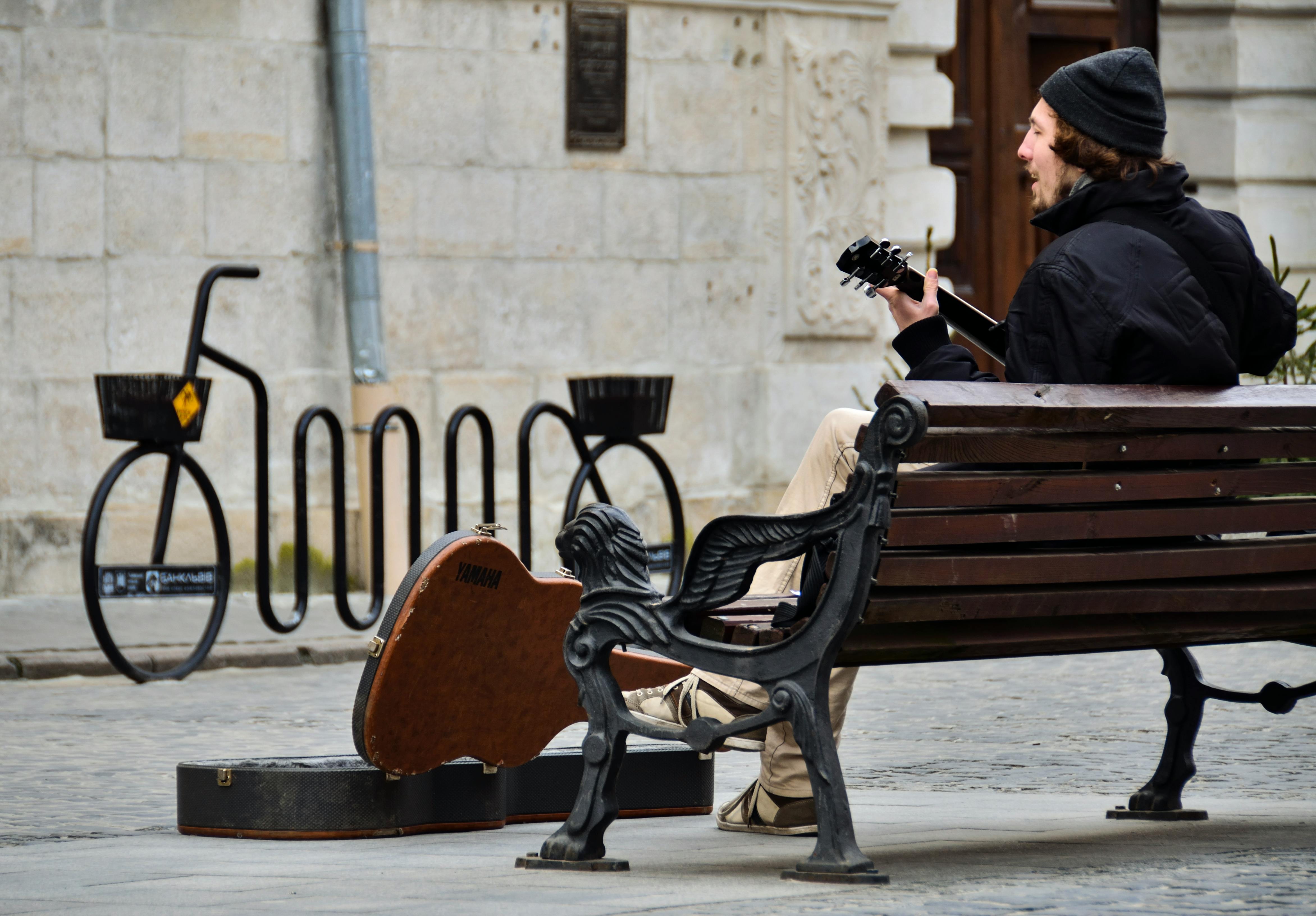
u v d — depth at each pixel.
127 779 9.45
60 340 18.56
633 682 7.26
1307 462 6.91
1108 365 6.43
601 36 21.20
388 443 19.48
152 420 14.18
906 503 5.59
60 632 15.95
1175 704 7.54
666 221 21.73
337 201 19.83
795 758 7.14
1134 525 6.14
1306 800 8.45
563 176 21.09
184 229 19.11
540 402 16.78
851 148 22.88
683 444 21.86
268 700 13.01
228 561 14.66
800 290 22.59
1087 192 6.77
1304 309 17.03
